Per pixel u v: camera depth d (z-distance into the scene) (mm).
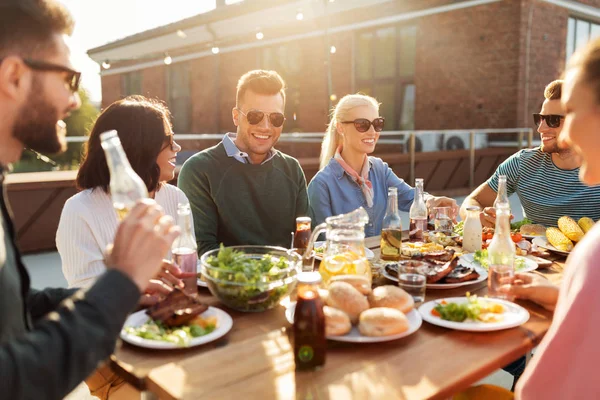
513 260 1687
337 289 1408
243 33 11383
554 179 2641
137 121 1764
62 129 1212
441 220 2334
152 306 1384
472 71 8859
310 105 11336
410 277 1580
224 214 2445
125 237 958
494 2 8414
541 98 8781
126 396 1537
